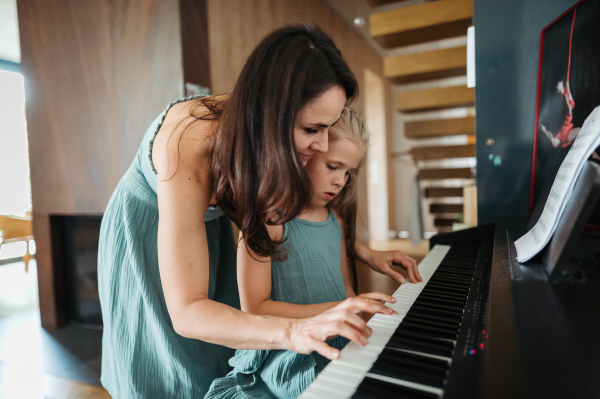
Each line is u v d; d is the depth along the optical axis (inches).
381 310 23.9
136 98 84.0
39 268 96.0
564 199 21.9
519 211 48.2
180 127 26.0
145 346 31.7
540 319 16.9
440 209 207.6
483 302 24.8
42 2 91.1
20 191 206.5
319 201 35.6
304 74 22.0
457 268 35.1
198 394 31.9
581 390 12.2
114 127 86.4
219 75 95.4
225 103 25.9
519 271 23.5
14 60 203.2
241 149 22.7
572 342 14.9
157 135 28.8
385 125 223.9
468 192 126.9
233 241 38.1
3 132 200.1
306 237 34.2
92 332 91.9
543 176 44.0
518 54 46.6
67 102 90.7
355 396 15.5
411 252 176.6
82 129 89.6
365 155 39.2
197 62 83.2
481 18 47.9
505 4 46.7
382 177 220.7
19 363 75.8
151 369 31.8
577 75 36.5
